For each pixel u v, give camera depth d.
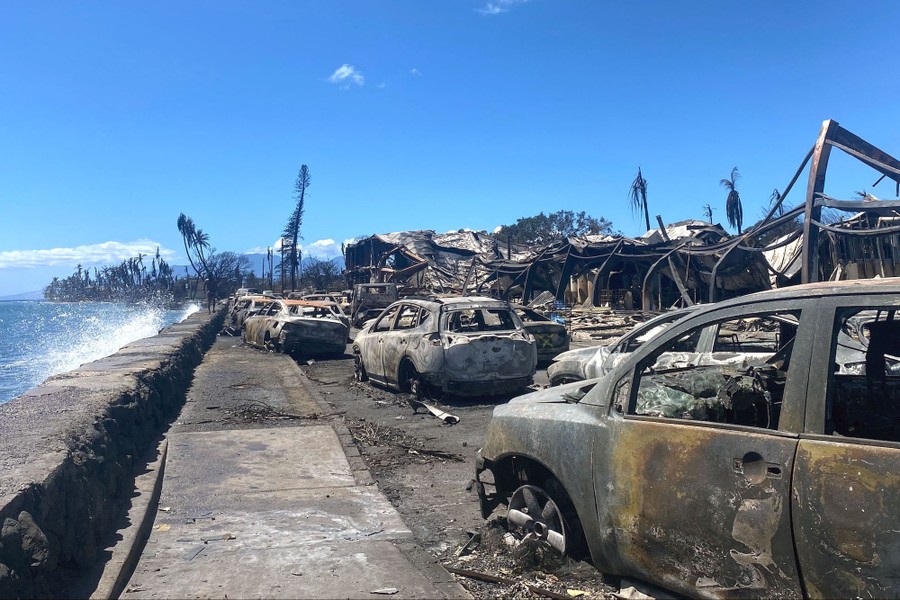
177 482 6.37
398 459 7.43
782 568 2.94
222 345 22.55
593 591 3.96
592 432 3.87
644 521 3.51
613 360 8.52
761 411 3.95
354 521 5.36
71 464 4.34
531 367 10.82
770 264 26.31
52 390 7.08
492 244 47.56
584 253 28.58
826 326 3.04
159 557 4.58
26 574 3.29
